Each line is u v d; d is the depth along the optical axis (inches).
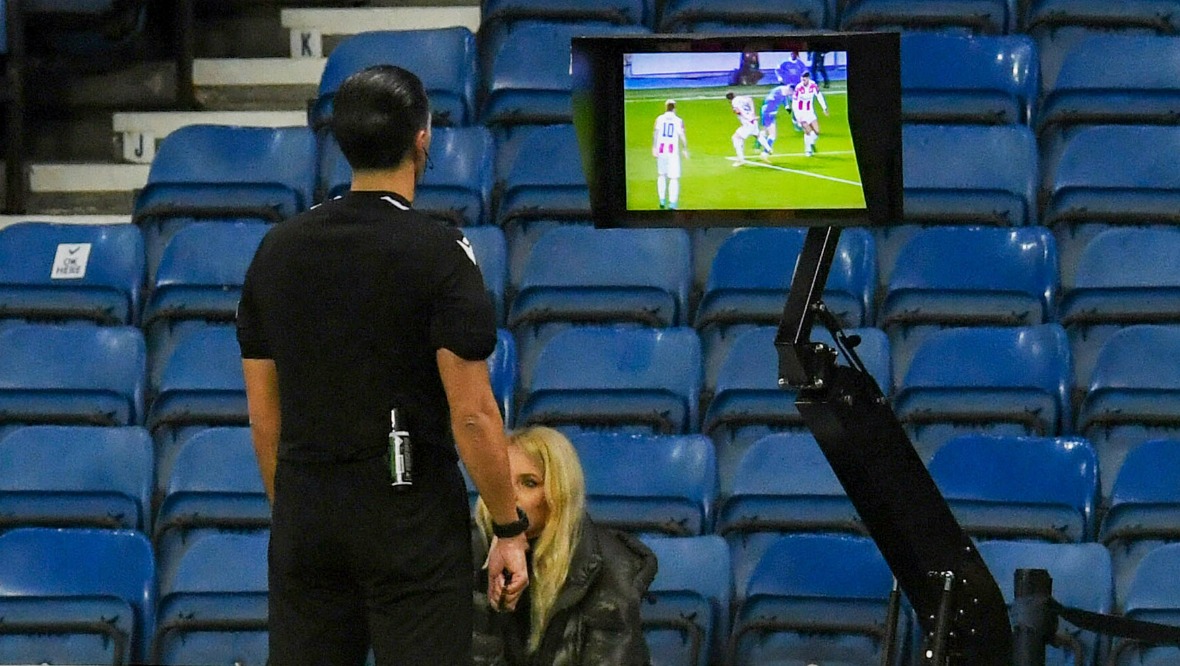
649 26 1007.0
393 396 402.9
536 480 518.9
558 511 518.3
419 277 401.1
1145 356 779.4
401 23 1073.5
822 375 449.7
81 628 709.3
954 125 906.7
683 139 425.7
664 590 684.1
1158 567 682.8
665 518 724.0
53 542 727.1
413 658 405.1
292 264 407.2
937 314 819.4
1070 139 915.4
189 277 854.5
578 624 521.0
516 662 522.9
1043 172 915.4
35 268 872.3
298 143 919.7
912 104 920.3
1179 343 780.6
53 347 828.6
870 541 698.2
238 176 912.3
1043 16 969.5
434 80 949.2
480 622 522.9
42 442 773.3
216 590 712.4
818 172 420.8
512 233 889.5
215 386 807.1
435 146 905.5
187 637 711.7
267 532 750.5
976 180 874.1
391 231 404.2
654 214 430.9
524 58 937.5
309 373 405.1
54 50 1073.5
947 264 828.6
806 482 732.0
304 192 911.7
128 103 1068.5
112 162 1042.7
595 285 833.5
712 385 820.6
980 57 928.9
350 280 402.6
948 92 917.8
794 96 416.8
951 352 783.7
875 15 976.9
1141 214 864.9
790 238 836.0
